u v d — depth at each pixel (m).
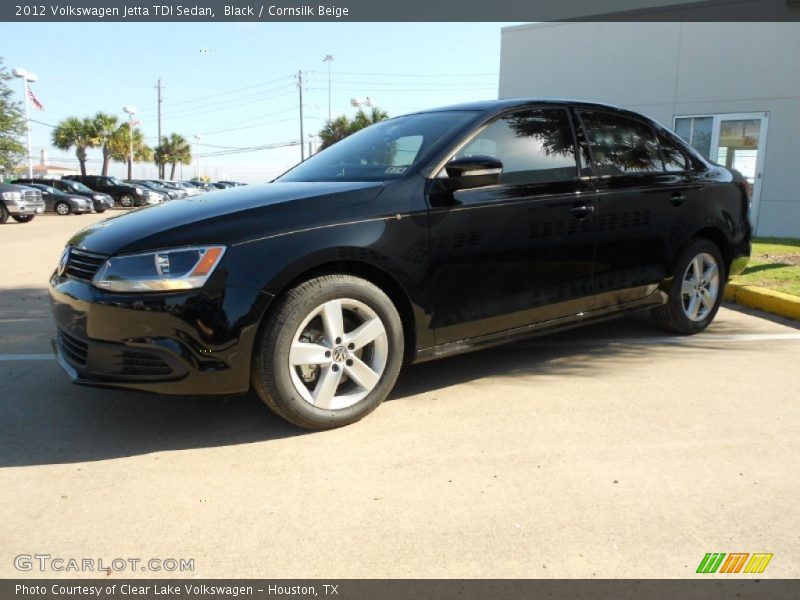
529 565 2.15
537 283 3.78
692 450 2.96
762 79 11.49
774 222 11.71
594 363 4.27
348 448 3.01
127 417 3.38
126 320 2.83
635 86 12.81
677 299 4.65
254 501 2.56
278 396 3.00
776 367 4.16
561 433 3.16
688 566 2.13
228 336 2.85
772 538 2.29
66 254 3.27
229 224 2.95
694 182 4.60
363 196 3.21
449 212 3.38
